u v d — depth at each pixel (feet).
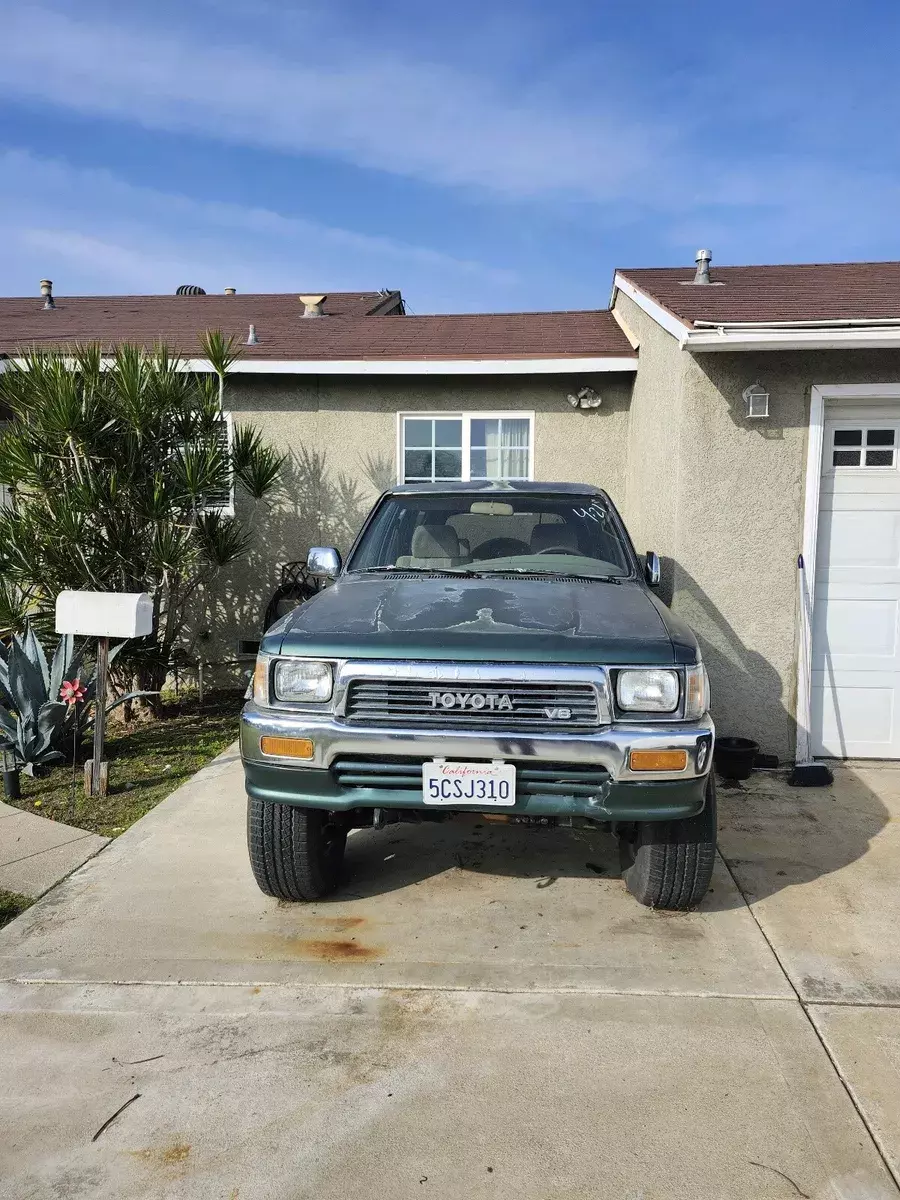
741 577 18.16
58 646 21.38
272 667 10.55
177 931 11.28
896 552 18.34
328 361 25.53
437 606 11.68
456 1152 7.45
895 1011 9.53
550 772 9.95
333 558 14.65
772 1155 7.40
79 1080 8.39
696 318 17.17
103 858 13.70
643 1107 7.98
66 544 21.07
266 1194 7.02
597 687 9.87
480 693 9.97
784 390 17.72
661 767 9.78
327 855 12.04
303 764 10.23
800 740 18.29
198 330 31.07
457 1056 8.74
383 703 10.14
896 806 16.12
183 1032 9.15
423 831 14.99
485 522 15.30
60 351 23.50
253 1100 8.11
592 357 24.68
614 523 15.35
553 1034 9.09
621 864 13.06
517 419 26.78
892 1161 7.33
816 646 18.62
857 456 18.20
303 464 27.20
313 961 10.54
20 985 10.02
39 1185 7.11
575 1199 6.96
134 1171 7.26
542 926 11.46
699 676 10.23
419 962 10.53
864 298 20.06
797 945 10.96
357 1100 8.11
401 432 26.96
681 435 17.99
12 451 20.95
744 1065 8.59
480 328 30.35
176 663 24.09
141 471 22.36
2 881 12.85
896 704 18.66
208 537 23.65
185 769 18.83
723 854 13.91
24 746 18.04
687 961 10.56
